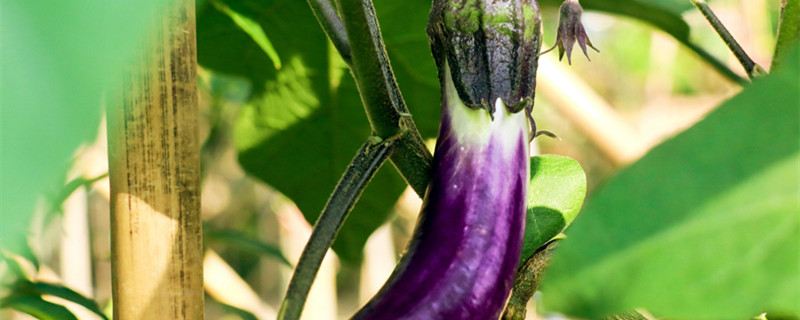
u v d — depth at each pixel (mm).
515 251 913
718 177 689
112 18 365
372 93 965
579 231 681
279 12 1389
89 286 1861
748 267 672
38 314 1201
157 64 989
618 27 6102
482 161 924
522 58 939
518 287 1009
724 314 664
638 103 6000
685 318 659
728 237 675
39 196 351
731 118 703
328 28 994
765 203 683
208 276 1998
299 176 1562
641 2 1398
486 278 896
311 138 1535
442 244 904
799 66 711
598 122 1793
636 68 6047
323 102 1508
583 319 665
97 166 1628
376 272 2600
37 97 352
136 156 998
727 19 3299
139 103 993
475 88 933
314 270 919
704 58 1401
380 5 1358
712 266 669
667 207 683
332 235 932
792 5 1030
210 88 2148
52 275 1690
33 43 357
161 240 1006
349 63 990
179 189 1007
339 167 1558
